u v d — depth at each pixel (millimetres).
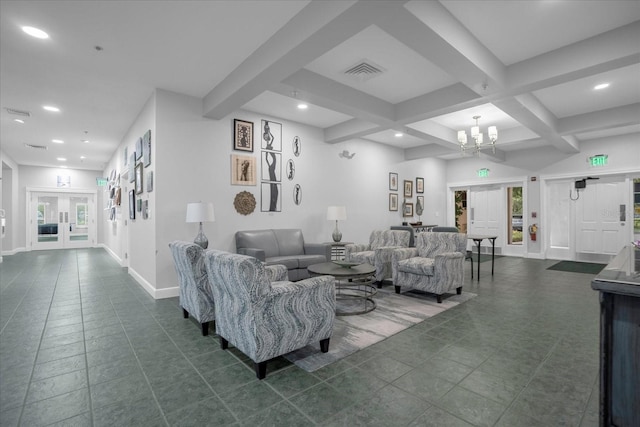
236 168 4848
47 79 3832
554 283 4980
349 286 4531
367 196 7043
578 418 1691
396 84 4094
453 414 1735
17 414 1755
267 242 4934
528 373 2180
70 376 2164
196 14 2619
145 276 4574
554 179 7543
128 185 6043
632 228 6625
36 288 4680
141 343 2709
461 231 9664
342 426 1636
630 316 1238
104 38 2967
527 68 3365
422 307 3719
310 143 5934
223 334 2506
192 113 4391
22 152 7984
